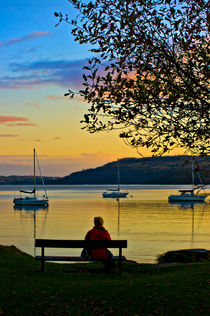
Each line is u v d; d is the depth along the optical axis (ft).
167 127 24.39
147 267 49.06
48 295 29.91
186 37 25.57
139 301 27.89
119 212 241.55
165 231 136.56
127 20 24.71
